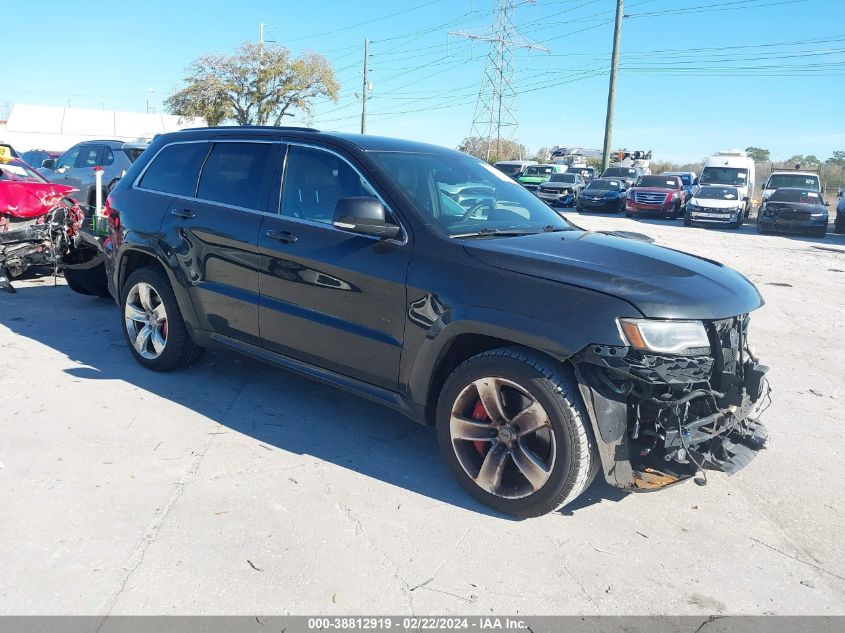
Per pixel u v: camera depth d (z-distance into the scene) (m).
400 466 3.87
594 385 3.09
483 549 3.10
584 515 3.45
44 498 3.30
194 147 4.93
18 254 7.23
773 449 4.34
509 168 36.19
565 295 3.15
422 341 3.52
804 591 2.92
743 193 24.44
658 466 3.33
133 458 3.76
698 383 3.21
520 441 3.30
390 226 3.64
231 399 4.69
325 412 4.57
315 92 49.91
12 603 2.59
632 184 29.69
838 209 21.00
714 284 3.41
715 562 3.10
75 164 13.28
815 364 6.30
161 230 4.80
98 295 7.41
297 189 4.21
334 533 3.15
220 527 3.14
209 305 4.59
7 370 5.02
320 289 3.93
